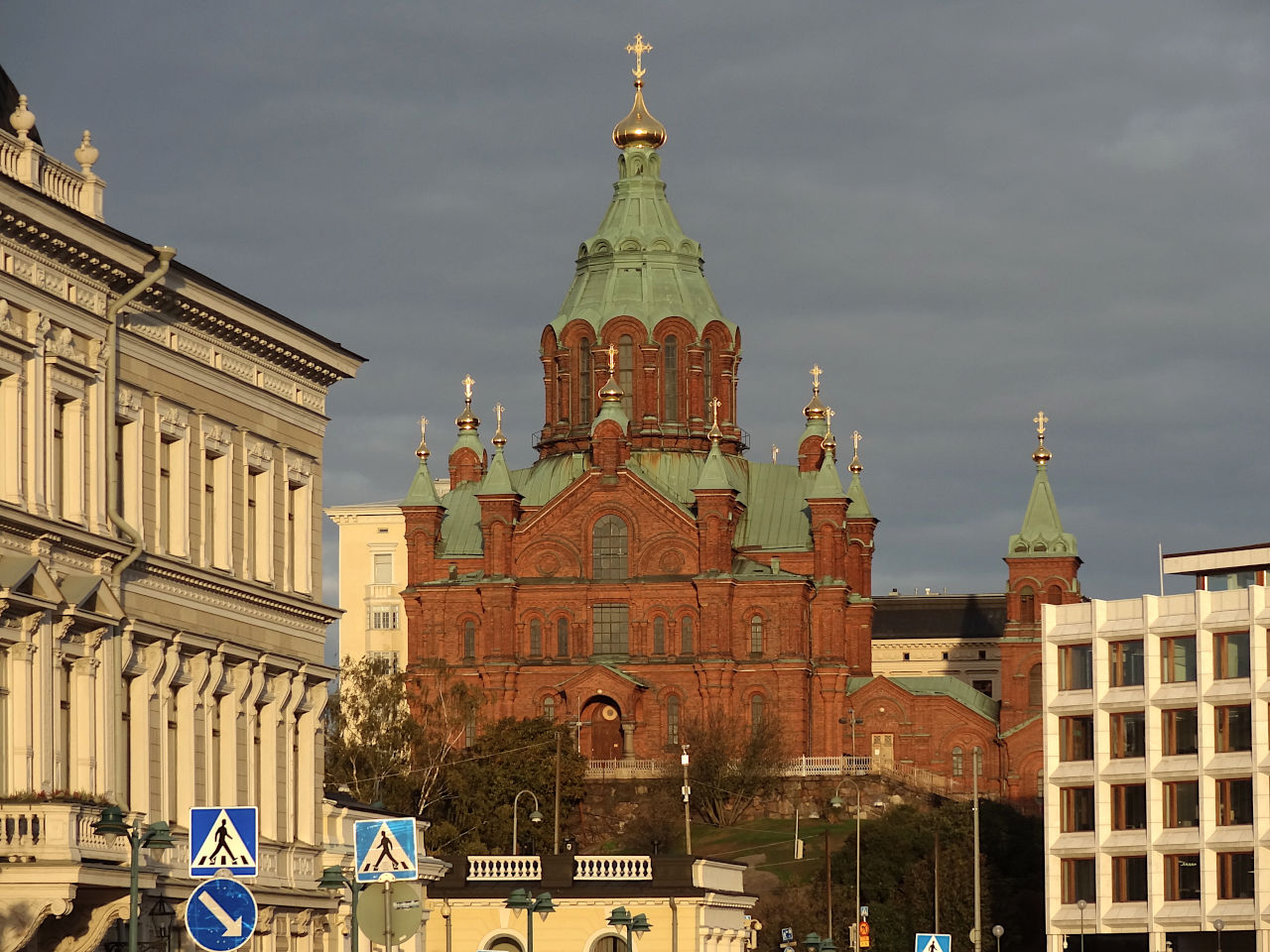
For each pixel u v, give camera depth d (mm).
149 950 82562
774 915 194625
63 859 73812
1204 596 194125
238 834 63438
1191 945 193500
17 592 74812
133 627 82562
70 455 79562
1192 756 193750
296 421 98188
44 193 75938
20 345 75688
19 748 75375
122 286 82750
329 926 99375
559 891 114312
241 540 92875
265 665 93875
